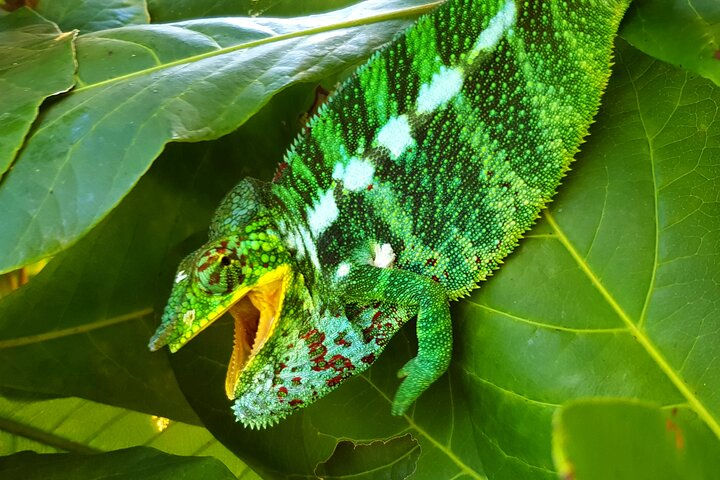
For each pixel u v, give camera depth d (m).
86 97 0.40
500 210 0.39
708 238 0.38
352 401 0.42
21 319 0.43
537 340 0.39
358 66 0.41
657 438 0.32
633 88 0.39
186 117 0.39
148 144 0.38
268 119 0.44
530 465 0.38
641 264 0.38
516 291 0.39
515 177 0.39
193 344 0.43
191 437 0.46
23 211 0.38
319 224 0.40
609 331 0.38
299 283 0.40
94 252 0.43
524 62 0.39
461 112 0.39
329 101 0.40
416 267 0.40
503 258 0.39
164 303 0.43
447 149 0.39
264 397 0.40
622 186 0.39
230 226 0.40
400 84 0.39
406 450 0.41
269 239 0.39
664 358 0.37
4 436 0.45
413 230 0.40
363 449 0.42
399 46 0.39
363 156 0.40
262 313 0.40
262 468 0.42
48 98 0.40
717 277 0.37
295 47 0.40
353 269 0.40
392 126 0.39
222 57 0.40
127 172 0.38
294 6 0.45
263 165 0.44
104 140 0.39
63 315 0.43
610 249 0.38
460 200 0.39
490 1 0.39
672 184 0.38
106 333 0.44
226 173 0.44
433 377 0.39
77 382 0.44
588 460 0.31
